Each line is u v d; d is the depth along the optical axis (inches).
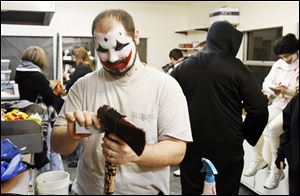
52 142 33.1
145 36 60.5
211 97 53.4
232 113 54.2
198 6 70.2
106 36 29.8
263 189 70.0
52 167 40.1
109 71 32.2
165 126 32.5
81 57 44.5
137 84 32.9
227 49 54.1
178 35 65.4
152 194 34.3
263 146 67.3
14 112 51.0
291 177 58.4
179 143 32.2
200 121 54.1
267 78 64.6
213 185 35.0
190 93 54.8
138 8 64.6
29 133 43.1
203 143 54.5
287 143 59.1
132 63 31.5
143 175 33.1
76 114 24.7
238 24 77.5
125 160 24.2
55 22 63.0
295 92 59.7
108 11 31.2
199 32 66.9
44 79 58.6
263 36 74.3
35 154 42.3
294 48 58.5
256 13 75.1
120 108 32.7
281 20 72.9
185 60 56.7
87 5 64.7
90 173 33.4
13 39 61.4
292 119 56.8
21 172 35.2
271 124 64.1
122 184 32.7
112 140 23.5
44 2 35.1
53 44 63.0
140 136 21.4
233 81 52.3
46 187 30.9
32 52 61.2
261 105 53.9
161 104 32.7
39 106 55.4
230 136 54.3
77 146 34.7
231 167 55.4
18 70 60.5
